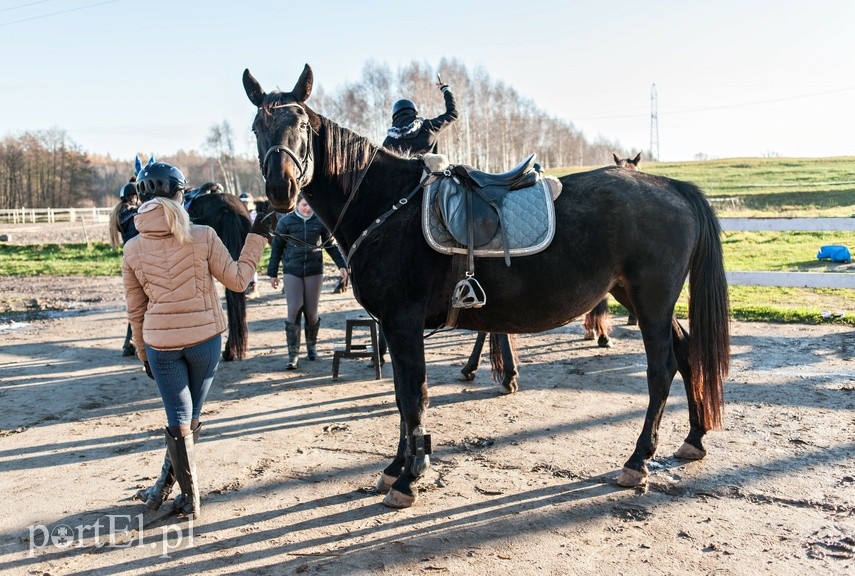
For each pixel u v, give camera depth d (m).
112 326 10.16
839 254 13.31
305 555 3.28
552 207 3.93
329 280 14.66
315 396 6.14
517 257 3.86
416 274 3.86
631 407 5.43
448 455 4.56
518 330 4.10
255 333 9.26
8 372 7.32
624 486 3.92
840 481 3.86
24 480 4.34
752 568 3.01
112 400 6.18
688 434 4.73
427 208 3.87
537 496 3.86
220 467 4.45
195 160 111.81
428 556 3.23
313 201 4.14
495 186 3.99
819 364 6.43
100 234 27.66
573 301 3.96
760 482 3.91
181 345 3.49
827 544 3.19
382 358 7.22
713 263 4.08
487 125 59.06
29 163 71.94
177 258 3.50
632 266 3.94
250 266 3.76
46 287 14.97
